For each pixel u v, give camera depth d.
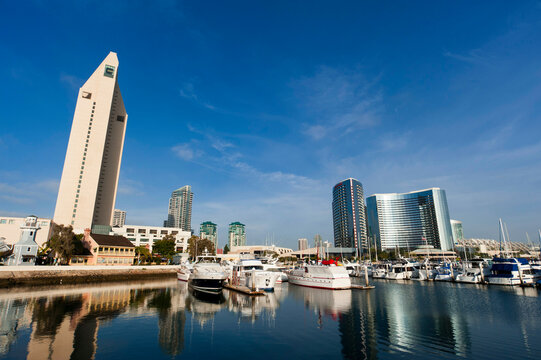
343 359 19.11
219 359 19.06
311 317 31.25
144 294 47.75
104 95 143.00
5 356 19.17
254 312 33.72
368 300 42.69
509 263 61.94
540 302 40.34
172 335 24.23
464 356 19.69
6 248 73.12
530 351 20.56
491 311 34.41
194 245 130.12
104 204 151.75
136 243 149.00
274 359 19.08
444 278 70.62
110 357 19.25
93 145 136.00
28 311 33.06
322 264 61.97
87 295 46.06
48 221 109.19
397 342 22.67
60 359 18.78
